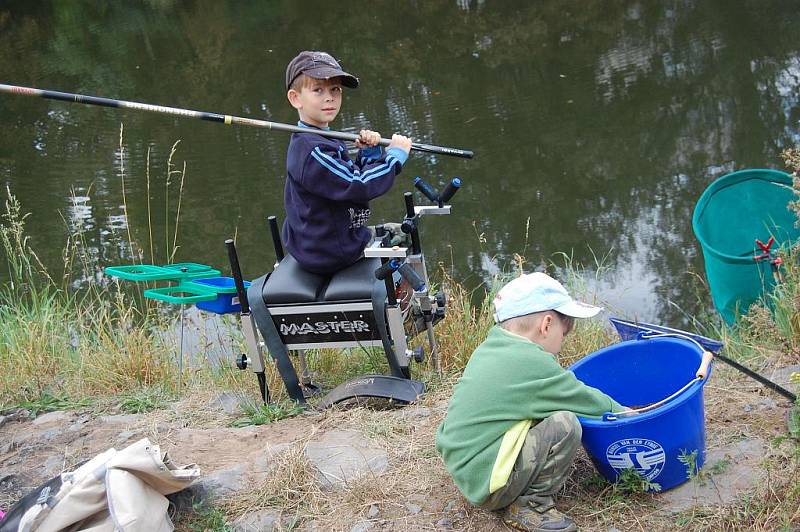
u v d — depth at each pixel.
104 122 13.49
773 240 5.28
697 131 10.62
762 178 5.77
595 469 3.21
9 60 19.14
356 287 3.99
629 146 10.46
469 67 14.49
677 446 3.00
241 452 3.74
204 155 11.67
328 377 4.73
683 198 9.00
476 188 9.72
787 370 4.00
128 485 3.00
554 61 14.19
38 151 12.12
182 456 3.73
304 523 3.17
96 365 4.87
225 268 8.44
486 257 8.10
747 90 11.65
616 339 5.36
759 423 3.45
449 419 3.02
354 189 3.87
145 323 5.67
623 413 2.97
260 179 10.67
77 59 18.72
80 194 10.34
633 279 7.54
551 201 9.25
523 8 17.80
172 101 14.67
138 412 4.36
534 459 2.87
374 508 3.18
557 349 3.14
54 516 2.96
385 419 3.85
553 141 10.88
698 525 2.88
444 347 4.76
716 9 15.60
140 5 24.09
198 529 3.20
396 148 4.05
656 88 12.25
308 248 4.06
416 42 16.55
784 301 4.80
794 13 14.67
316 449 3.63
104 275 7.81
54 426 4.23
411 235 4.18
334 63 4.09
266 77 15.81
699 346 3.27
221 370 5.13
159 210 9.84
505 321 3.11
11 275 7.62
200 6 22.94
